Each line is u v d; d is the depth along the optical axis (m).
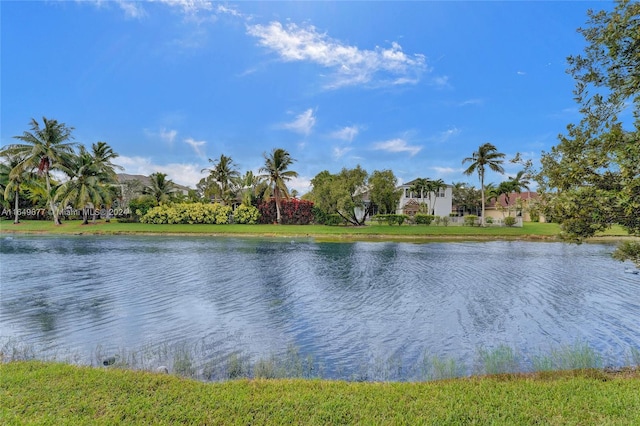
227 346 7.71
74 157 43.53
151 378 5.14
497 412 4.04
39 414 3.96
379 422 3.84
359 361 7.02
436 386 4.94
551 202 5.71
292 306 11.00
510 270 18.11
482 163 46.00
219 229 41.44
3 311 10.19
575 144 5.48
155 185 49.88
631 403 4.16
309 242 32.84
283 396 4.54
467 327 9.16
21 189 48.50
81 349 7.40
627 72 5.18
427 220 46.69
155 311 10.30
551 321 9.71
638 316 10.20
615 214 5.07
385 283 14.65
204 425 3.81
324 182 48.00
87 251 25.05
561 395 4.48
